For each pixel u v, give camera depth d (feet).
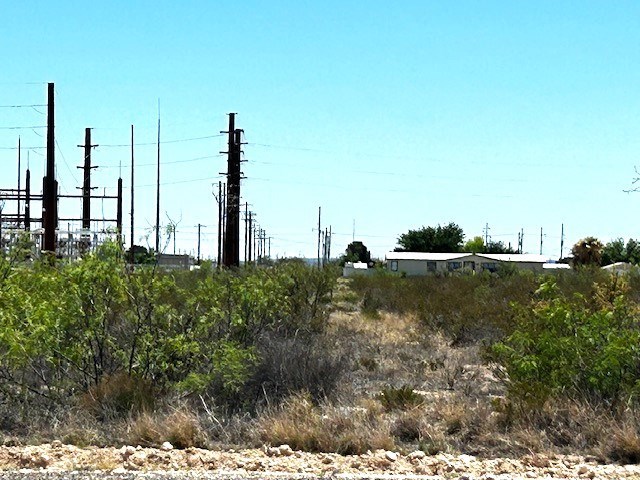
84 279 45.19
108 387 42.73
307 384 47.73
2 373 43.14
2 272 48.06
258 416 41.11
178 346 45.39
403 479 30.78
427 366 64.08
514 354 46.91
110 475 30.25
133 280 47.11
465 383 56.49
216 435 38.96
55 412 41.39
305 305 81.92
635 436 36.22
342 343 71.67
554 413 41.09
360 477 30.76
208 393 45.75
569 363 44.75
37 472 30.68
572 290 101.60
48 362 45.83
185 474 30.55
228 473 30.94
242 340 52.60
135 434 37.04
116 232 48.55
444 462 34.12
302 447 36.35
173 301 53.36
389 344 76.33
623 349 42.78
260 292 53.98
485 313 84.58
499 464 34.09
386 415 43.09
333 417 39.45
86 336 44.83
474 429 40.34
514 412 41.19
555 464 34.40
